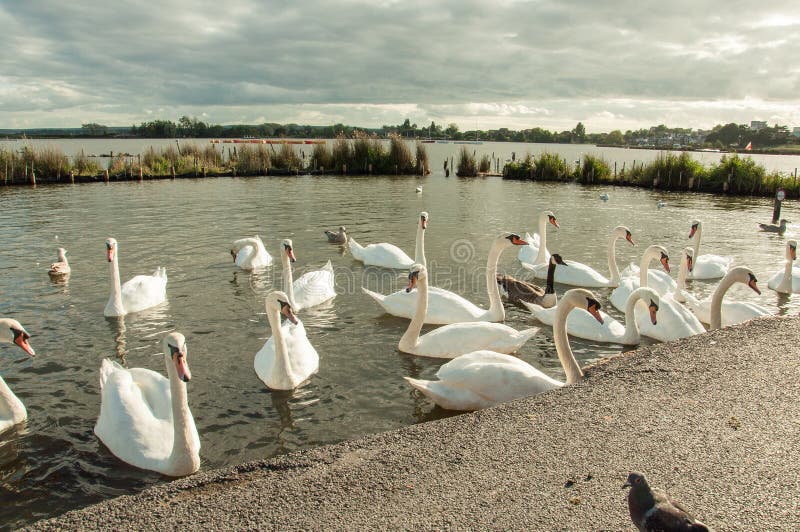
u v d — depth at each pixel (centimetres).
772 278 1451
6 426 729
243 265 1592
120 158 4472
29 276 1494
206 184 3878
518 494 450
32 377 885
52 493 604
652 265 1719
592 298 738
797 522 417
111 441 673
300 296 1259
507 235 1138
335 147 5022
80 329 1101
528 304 1220
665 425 559
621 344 1032
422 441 535
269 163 4741
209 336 1066
